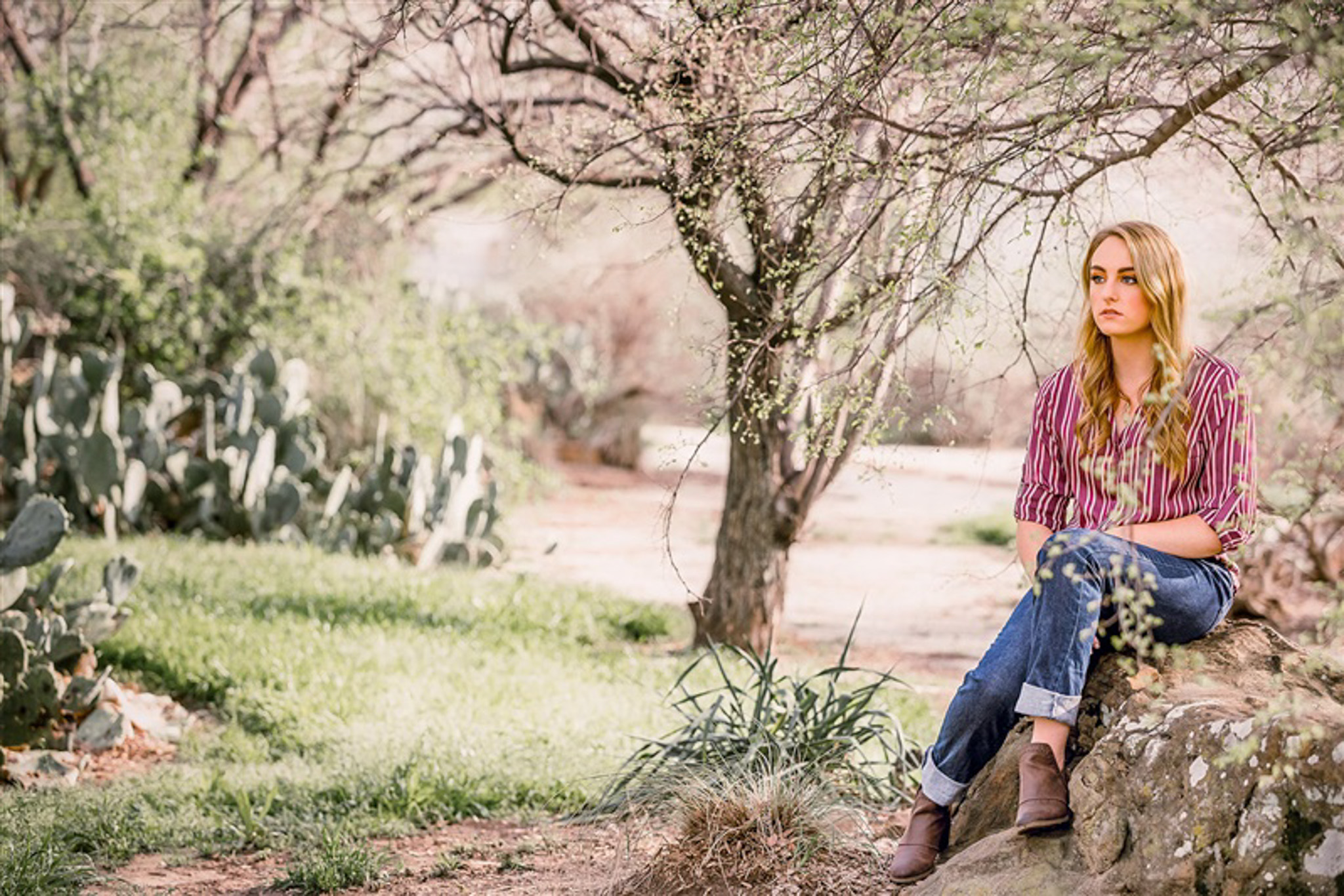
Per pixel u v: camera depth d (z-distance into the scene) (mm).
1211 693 3516
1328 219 3068
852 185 4383
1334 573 8305
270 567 11461
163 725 7336
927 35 3561
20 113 15977
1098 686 3740
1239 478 3502
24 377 15320
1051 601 3518
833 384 4520
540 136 6277
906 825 4922
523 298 22688
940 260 4090
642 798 5367
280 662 8070
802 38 3766
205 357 15938
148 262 15094
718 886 4344
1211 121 4086
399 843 5438
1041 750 3535
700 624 9781
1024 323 4629
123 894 4730
